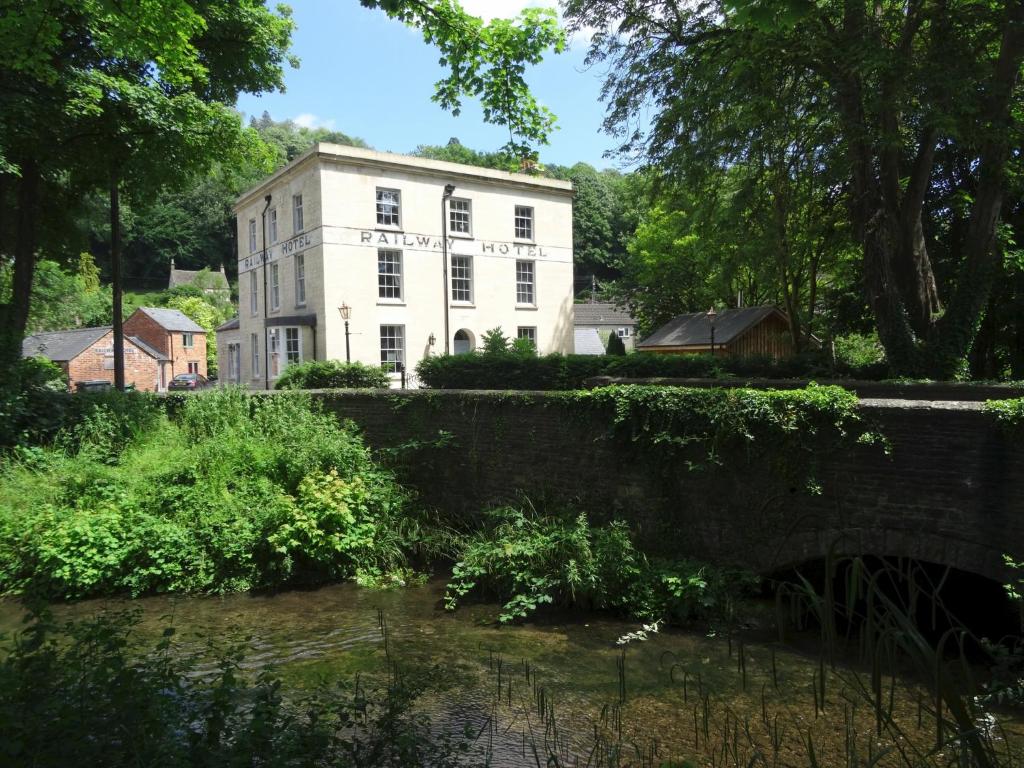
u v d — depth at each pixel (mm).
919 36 12953
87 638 4098
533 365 18172
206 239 83438
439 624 7637
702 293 32938
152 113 13891
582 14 14828
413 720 4824
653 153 14984
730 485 7980
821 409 7199
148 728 3145
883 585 7688
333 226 25531
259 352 31344
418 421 11938
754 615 7359
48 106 12406
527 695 5590
